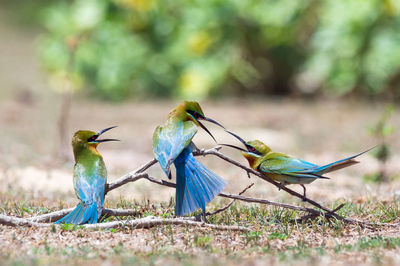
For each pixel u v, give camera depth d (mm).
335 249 6203
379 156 11953
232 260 5812
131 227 7078
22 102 22609
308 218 7688
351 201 9438
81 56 23703
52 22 24703
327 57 23031
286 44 24672
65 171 12797
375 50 22375
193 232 6965
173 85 24062
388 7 22031
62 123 13906
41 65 25281
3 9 41438
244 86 25219
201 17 23984
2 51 33281
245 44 24656
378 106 22234
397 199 9453
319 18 24094
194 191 6848
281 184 7504
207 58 24203
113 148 15742
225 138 17031
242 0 23734
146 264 5605
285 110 21422
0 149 14828
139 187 11344
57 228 6984
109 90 23609
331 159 14352
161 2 24188
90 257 5887
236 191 10922
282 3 24000
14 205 8719
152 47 24234
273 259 5875
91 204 6996
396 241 6469
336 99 23594
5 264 5582
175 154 6883
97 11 24078
